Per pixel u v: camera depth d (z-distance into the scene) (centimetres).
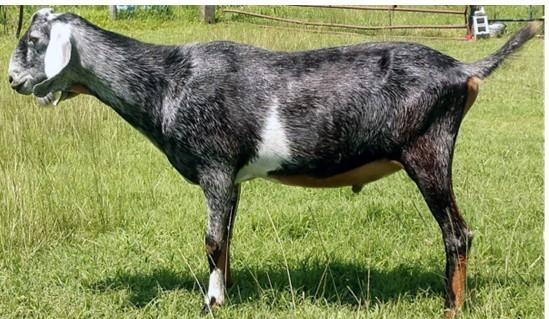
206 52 457
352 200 707
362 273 541
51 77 441
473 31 1855
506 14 2064
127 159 846
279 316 472
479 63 443
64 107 953
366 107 436
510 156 877
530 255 557
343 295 507
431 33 1895
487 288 500
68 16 459
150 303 495
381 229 629
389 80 436
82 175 757
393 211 664
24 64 461
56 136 905
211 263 472
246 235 622
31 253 575
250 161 457
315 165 452
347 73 441
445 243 450
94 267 559
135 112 466
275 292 503
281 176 464
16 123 866
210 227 465
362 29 1923
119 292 515
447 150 441
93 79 465
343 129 439
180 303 498
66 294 512
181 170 469
